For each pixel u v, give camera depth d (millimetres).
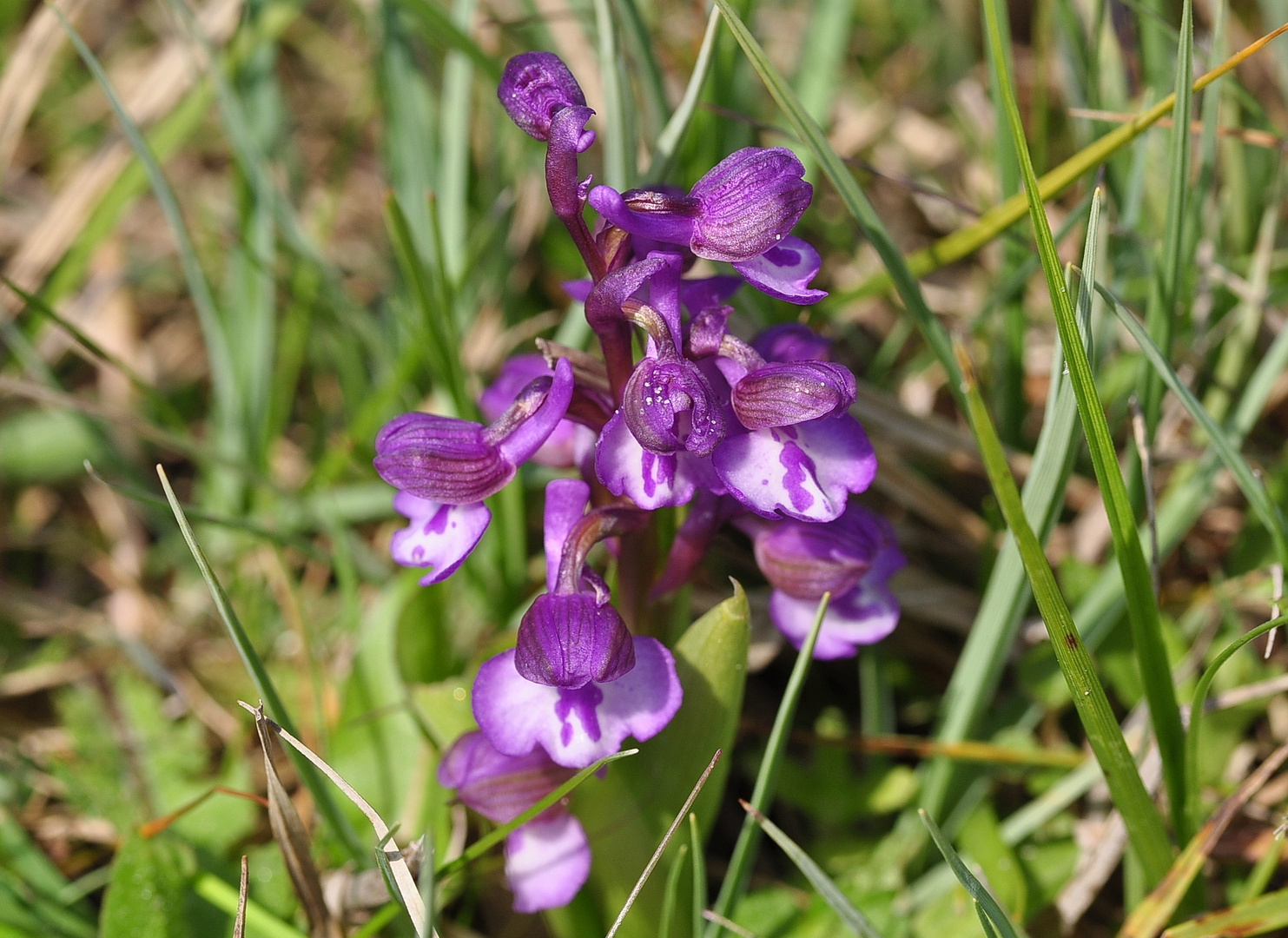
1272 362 180
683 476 140
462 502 144
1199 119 195
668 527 161
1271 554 189
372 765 178
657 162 175
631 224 139
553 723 143
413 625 184
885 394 198
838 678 200
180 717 198
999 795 185
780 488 141
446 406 205
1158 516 185
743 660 151
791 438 143
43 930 168
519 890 156
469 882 177
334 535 195
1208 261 194
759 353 155
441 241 185
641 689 144
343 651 201
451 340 190
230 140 215
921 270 184
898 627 198
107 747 188
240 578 214
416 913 145
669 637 160
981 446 139
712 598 196
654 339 137
